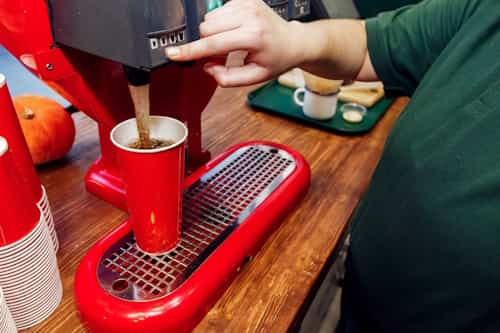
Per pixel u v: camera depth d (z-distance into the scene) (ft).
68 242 1.84
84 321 1.46
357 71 2.21
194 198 1.94
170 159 1.37
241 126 2.93
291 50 1.54
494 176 1.47
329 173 2.49
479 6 1.81
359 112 3.10
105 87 1.69
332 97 2.91
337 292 3.85
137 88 1.33
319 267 1.83
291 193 2.06
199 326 1.53
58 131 2.23
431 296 1.74
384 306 2.04
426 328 1.81
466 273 1.57
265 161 2.26
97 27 1.21
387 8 4.58
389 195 1.96
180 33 1.20
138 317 1.38
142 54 1.15
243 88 3.46
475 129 1.56
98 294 1.43
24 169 1.50
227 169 2.17
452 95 1.70
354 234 2.32
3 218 1.22
